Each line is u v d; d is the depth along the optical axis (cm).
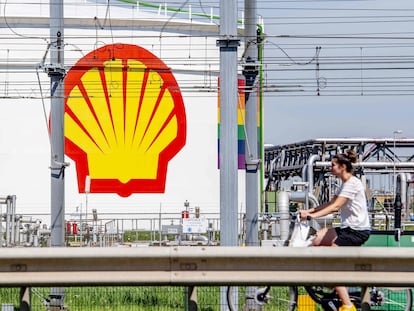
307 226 1351
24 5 5225
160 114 5316
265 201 5300
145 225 5128
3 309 1591
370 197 5178
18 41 5228
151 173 5294
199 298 1742
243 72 2198
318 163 5112
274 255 1176
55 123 2150
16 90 4922
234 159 1891
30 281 1188
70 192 5212
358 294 1461
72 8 5269
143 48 5303
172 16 5419
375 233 1928
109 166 5247
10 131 5256
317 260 1184
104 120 5244
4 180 5266
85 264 1190
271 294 1521
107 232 4053
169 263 1188
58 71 2150
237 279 1184
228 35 1894
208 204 5381
